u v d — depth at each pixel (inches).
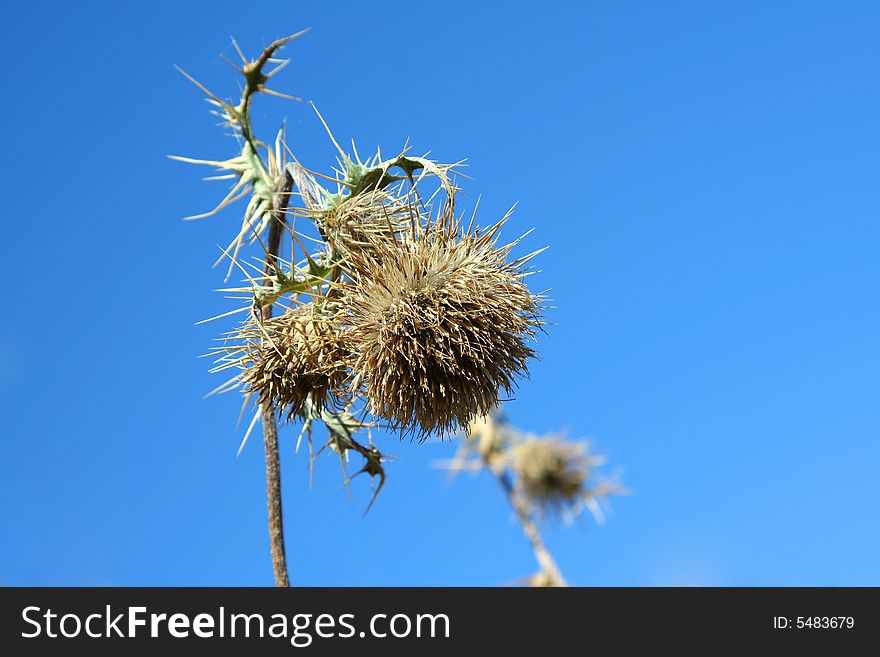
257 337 20.1
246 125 20.3
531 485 37.2
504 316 20.2
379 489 20.8
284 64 20.3
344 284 20.1
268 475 20.5
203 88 20.2
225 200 20.2
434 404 20.0
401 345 19.8
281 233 20.4
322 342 19.9
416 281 20.1
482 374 20.1
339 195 20.1
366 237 20.1
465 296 20.0
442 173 19.9
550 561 35.0
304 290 20.0
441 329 19.9
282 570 20.4
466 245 20.4
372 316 20.0
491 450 37.5
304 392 20.1
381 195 20.1
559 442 37.6
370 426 20.6
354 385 19.9
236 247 20.2
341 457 20.6
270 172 20.4
